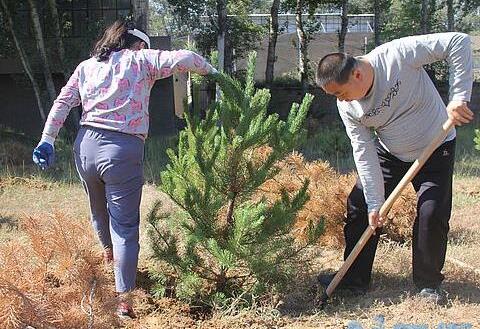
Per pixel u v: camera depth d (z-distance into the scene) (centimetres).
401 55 448
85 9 1864
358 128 468
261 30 2402
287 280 489
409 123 461
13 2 1723
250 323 453
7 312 341
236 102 460
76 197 962
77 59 1769
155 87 1941
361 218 496
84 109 446
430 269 482
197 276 481
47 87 1712
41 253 389
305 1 2284
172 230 502
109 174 438
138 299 442
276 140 465
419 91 456
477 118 2127
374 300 495
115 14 1877
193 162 474
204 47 2178
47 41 1819
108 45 450
